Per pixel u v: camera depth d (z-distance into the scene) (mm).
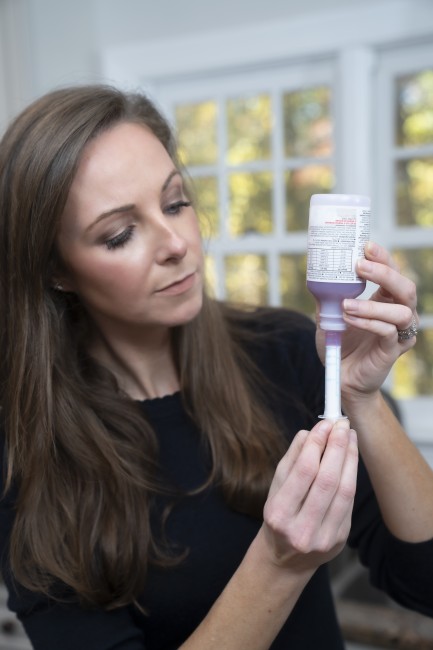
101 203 852
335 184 2352
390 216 2381
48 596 926
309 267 782
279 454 1018
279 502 742
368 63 2240
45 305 967
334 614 1054
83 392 1005
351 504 754
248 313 1176
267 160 2496
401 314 754
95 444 968
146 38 2496
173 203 905
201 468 1007
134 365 1040
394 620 1493
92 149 854
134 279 885
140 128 893
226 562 967
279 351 1098
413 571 872
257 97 2479
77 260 903
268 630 815
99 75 2537
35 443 966
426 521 869
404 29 2125
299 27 2260
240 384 1040
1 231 932
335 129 2314
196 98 2555
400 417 1700
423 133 2316
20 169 876
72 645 918
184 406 1031
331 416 775
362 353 823
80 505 955
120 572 932
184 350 1029
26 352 971
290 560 775
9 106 2545
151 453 1001
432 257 2357
